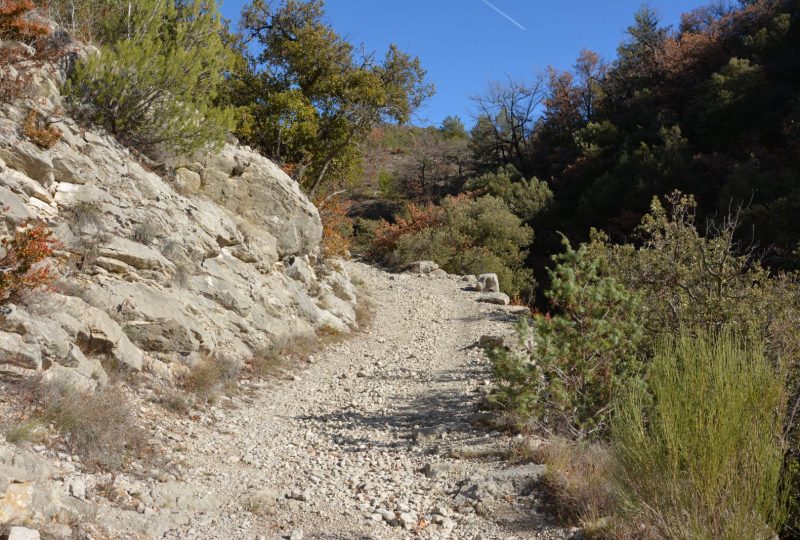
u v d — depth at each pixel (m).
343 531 4.52
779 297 7.10
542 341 6.35
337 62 21.33
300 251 14.18
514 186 41.59
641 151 34.12
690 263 7.88
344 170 23.23
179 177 11.55
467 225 28.91
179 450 5.89
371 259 28.41
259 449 6.47
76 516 3.90
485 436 6.61
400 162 61.12
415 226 29.31
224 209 12.34
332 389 9.53
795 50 34.91
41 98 8.85
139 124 10.66
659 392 3.83
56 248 6.29
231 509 4.78
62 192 8.21
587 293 6.51
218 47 12.26
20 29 8.61
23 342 5.45
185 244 9.62
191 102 11.30
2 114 7.93
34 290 6.14
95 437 5.08
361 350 12.70
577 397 6.30
